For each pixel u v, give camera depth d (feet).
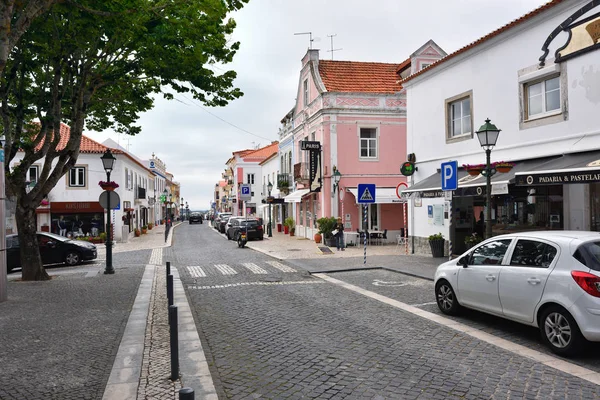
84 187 99.14
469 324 24.98
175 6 34.94
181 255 70.44
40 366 18.71
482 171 39.83
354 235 76.48
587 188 36.04
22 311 29.37
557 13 37.29
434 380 16.72
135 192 126.31
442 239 54.24
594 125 34.27
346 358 19.47
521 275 21.08
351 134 81.51
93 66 44.34
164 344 21.90
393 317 26.94
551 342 19.45
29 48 38.29
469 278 24.82
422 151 57.21
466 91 48.88
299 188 101.91
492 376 16.99
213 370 18.28
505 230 45.62
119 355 20.11
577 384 16.06
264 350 20.89
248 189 108.78
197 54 37.45
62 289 38.14
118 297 34.37
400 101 83.15
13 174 42.83
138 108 52.13
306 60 90.02
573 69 35.91
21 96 42.91
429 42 75.10
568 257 19.22
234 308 30.53
